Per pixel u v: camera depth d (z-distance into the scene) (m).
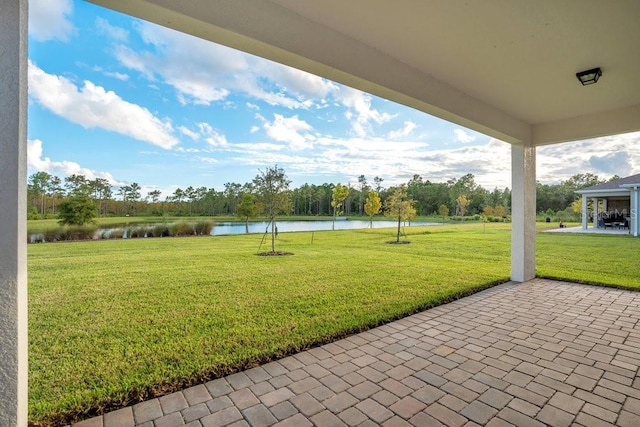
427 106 3.40
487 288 5.27
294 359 2.71
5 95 1.39
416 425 1.84
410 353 2.82
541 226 22.42
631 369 2.50
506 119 4.71
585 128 4.79
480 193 41.19
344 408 2.01
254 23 2.10
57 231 14.59
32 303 4.34
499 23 2.40
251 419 1.90
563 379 2.36
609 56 2.91
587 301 4.43
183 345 2.95
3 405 1.40
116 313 3.91
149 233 16.86
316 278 6.00
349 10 2.27
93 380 2.31
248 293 4.89
